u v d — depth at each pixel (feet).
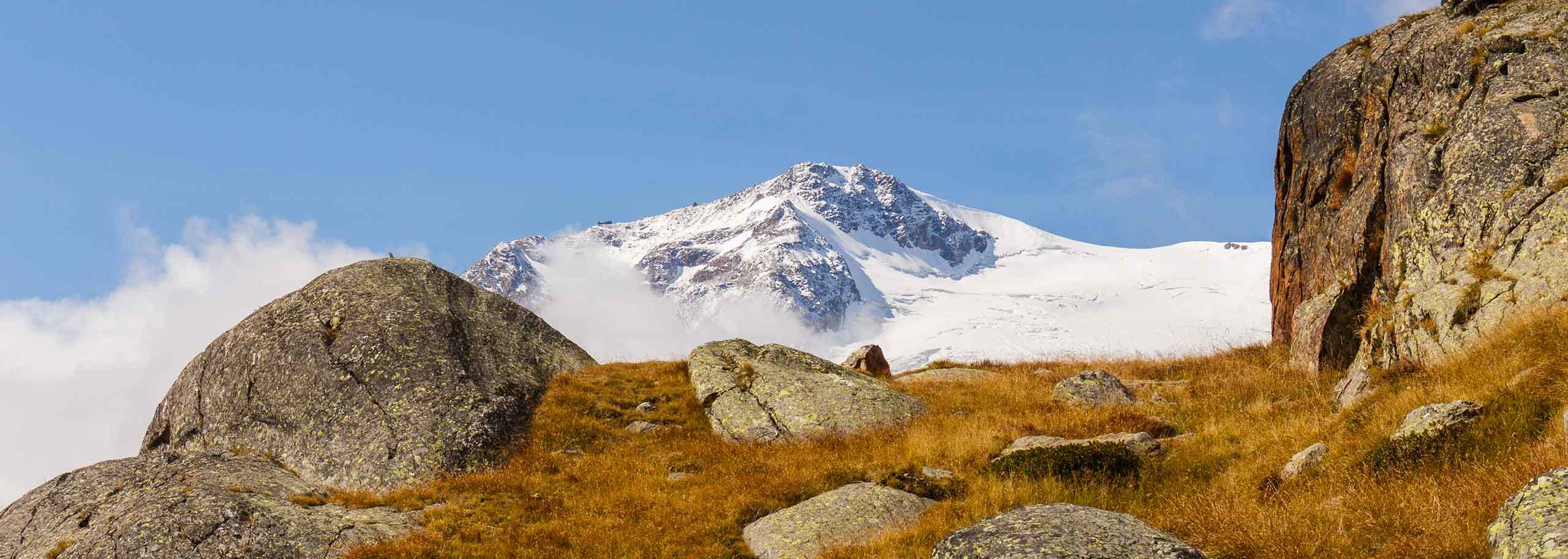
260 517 76.48
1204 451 74.08
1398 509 49.26
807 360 121.60
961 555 44.62
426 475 92.53
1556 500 38.37
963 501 71.56
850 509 71.56
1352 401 75.72
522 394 109.40
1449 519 44.86
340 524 78.18
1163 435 84.23
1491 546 39.50
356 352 104.78
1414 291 84.43
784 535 69.41
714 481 87.86
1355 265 100.27
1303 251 118.01
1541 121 86.22
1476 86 96.63
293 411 101.45
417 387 101.19
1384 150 105.19
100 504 87.66
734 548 71.05
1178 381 111.04
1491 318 72.79
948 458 82.53
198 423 106.52
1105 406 97.86
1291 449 67.05
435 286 121.39
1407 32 113.39
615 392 115.14
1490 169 86.07
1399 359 79.71
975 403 106.32
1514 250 77.71
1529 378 57.16
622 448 100.68
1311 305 102.27
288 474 93.61
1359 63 115.14
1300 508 54.19
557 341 127.95
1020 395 107.96
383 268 120.57
